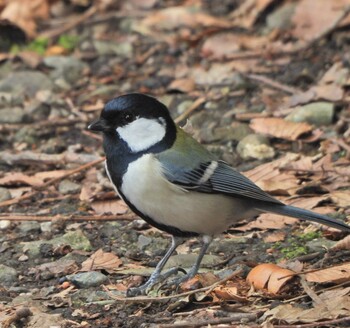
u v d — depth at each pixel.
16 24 17.72
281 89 15.05
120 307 9.24
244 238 10.89
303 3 16.66
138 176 9.27
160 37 17.56
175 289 9.54
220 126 14.17
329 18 16.27
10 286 9.98
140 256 10.65
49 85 16.03
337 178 12.16
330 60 15.52
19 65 16.77
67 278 9.98
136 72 16.48
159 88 15.84
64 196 12.51
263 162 13.05
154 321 8.84
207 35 17.17
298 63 15.70
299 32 16.48
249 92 15.16
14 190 12.73
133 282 9.88
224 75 15.70
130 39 17.66
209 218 9.55
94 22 18.39
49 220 11.62
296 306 8.84
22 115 14.95
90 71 16.66
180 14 18.06
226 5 18.23
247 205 9.82
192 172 9.34
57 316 9.06
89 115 15.07
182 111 14.81
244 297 9.05
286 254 10.29
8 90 15.84
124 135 9.34
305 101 14.27
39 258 10.70
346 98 14.23
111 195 12.20
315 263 9.96
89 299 9.47
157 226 9.67
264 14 17.41
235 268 9.91
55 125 14.79
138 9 18.77
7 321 8.90
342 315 8.45
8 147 14.21
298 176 12.35
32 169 13.47
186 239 10.52
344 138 13.30
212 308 8.98
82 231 11.36
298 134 13.45
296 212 9.67
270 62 15.96
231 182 9.55
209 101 14.99
